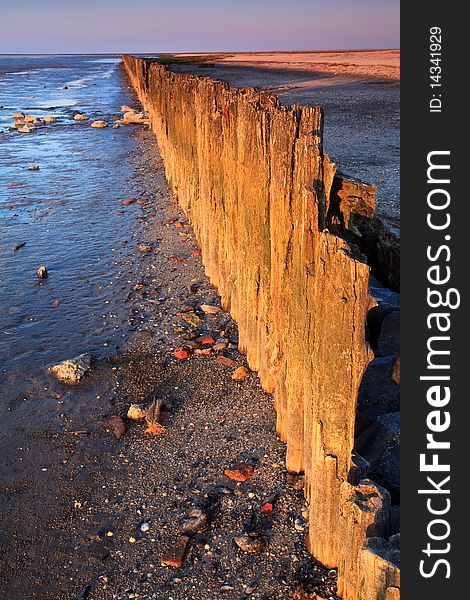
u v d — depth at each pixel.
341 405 4.47
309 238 4.69
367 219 5.20
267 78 54.28
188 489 5.95
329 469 4.61
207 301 10.05
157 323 9.51
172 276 11.23
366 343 4.38
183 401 7.45
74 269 11.91
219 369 8.04
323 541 4.85
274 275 5.85
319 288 4.38
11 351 8.84
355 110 30.56
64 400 7.62
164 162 19.61
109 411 7.37
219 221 9.16
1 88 62.03
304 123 5.19
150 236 13.57
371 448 5.39
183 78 13.02
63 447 6.71
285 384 6.12
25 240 13.70
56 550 5.36
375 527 4.24
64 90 59.19
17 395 7.76
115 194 17.52
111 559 5.23
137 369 8.25
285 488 5.80
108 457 6.51
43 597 4.93
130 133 28.94
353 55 129.00
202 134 9.55
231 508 5.65
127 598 4.86
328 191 4.71
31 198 17.33
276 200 5.55
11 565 5.24
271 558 5.07
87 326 9.55
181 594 4.84
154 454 6.52
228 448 6.47
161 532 5.46
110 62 170.38
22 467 6.42
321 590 4.70
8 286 11.16
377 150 20.08
